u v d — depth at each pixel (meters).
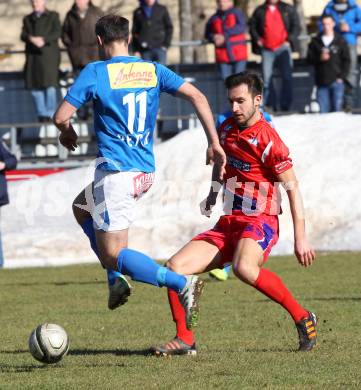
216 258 21.19
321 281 36.62
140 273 19.28
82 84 19.56
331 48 59.19
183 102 64.56
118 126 19.78
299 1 76.12
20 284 39.06
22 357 21.91
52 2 91.31
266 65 58.69
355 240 49.31
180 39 81.94
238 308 30.03
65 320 28.45
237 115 20.91
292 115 60.09
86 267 45.94
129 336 24.98
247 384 17.52
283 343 23.00
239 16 58.78
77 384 17.86
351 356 20.64
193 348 21.36
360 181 52.59
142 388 17.30
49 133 63.69
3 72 64.38
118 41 20.06
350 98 61.16
